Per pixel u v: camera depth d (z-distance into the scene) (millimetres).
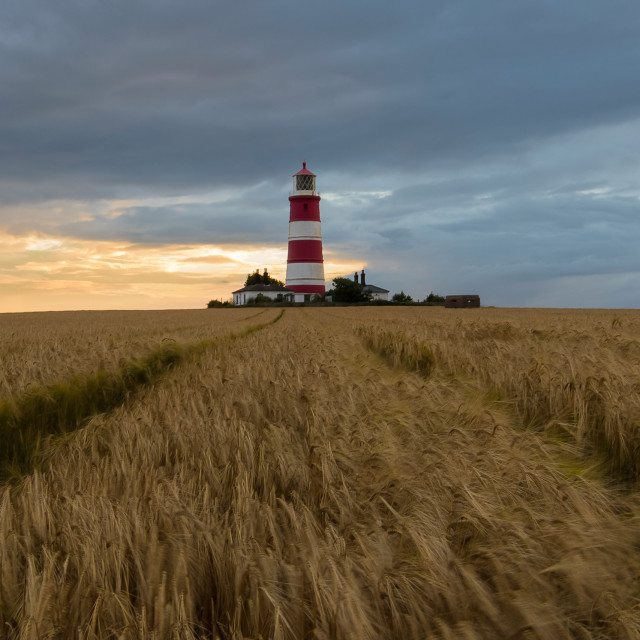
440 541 3625
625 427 6543
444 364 12719
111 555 3479
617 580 3492
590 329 20188
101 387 11500
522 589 3270
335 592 3006
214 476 5203
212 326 31688
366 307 100250
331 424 6648
